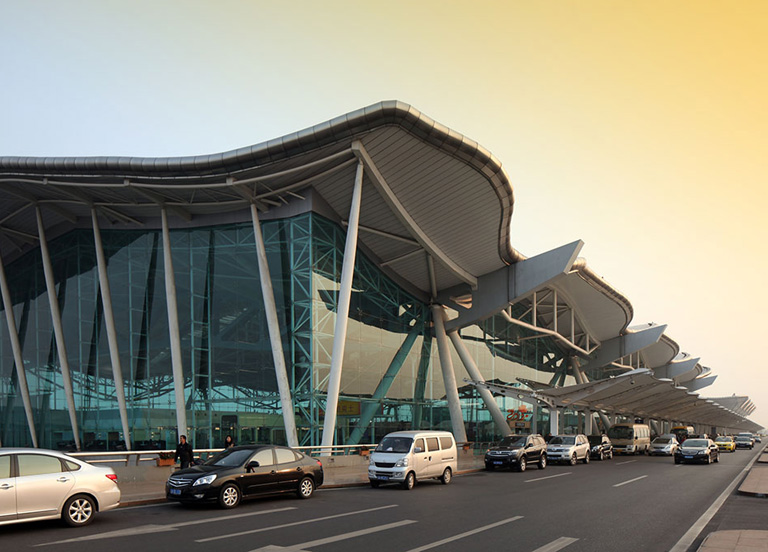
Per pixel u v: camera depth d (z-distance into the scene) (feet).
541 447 99.40
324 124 84.53
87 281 115.34
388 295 124.16
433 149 88.28
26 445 117.39
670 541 34.86
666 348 248.73
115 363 105.91
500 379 157.48
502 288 128.57
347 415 106.22
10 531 36.27
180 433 100.22
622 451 152.15
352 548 31.63
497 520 41.83
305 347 98.43
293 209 103.04
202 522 39.91
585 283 151.84
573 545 33.32
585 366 209.36
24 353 121.80
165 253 104.83
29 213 114.93
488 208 103.65
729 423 525.34
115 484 40.55
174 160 92.32
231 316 105.19
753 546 30.48
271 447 52.75
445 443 71.77
